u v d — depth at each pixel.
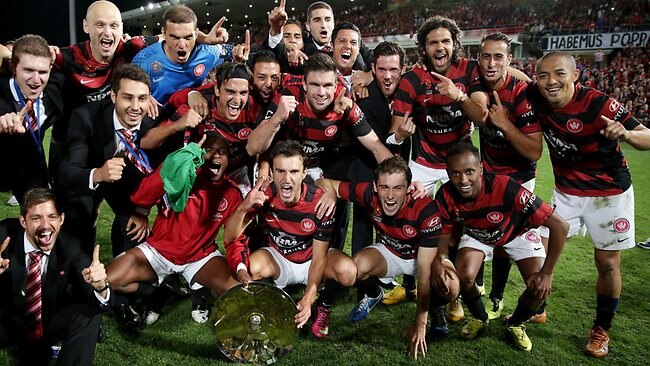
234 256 2.94
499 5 22.22
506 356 2.88
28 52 2.83
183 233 2.99
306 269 3.25
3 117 2.76
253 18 28.98
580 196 3.08
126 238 3.36
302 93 3.28
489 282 3.92
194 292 3.14
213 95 3.34
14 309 2.55
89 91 3.61
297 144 2.97
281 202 3.04
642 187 7.32
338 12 27.83
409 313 3.37
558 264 4.26
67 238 2.68
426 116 3.63
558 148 3.08
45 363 2.64
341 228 3.62
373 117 3.70
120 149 3.07
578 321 3.30
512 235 3.05
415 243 3.12
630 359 2.89
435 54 3.44
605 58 18.20
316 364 2.75
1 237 2.51
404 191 2.93
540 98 3.07
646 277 4.01
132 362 2.70
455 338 3.07
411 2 25.09
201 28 30.75
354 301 3.53
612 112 2.81
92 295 2.55
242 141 3.46
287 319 2.72
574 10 20.06
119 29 3.45
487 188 2.93
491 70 3.17
